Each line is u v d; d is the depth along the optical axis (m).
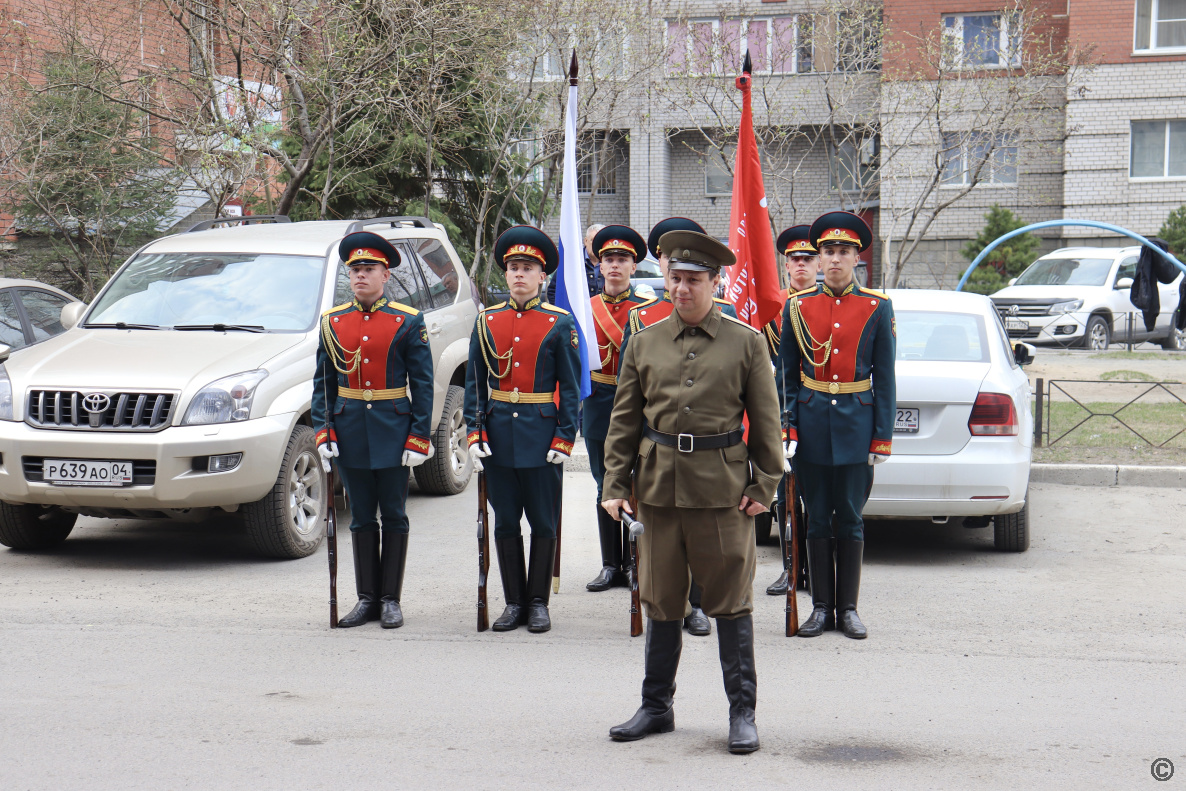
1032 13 19.83
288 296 7.92
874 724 4.39
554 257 5.80
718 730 4.34
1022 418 6.95
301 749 4.12
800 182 27.31
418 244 9.37
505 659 5.26
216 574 6.91
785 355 5.69
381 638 5.60
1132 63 23.92
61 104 13.81
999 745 4.16
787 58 20.83
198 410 6.70
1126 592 6.36
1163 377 14.63
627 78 15.99
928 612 6.01
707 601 4.17
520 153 15.76
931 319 7.56
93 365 6.93
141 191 15.11
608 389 6.40
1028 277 20.64
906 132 20.61
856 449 5.52
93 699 4.66
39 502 6.82
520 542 5.82
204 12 13.06
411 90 13.46
